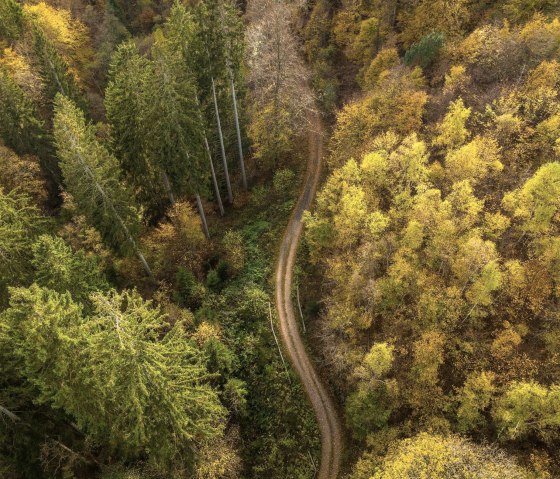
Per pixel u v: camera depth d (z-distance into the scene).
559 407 22.92
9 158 41.28
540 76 34.53
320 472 29.27
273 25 40.34
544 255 28.05
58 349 20.19
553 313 26.80
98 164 33.41
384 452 26.36
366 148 37.94
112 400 21.08
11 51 55.12
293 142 49.50
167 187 40.69
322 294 36.72
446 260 29.47
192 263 41.00
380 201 34.91
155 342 20.64
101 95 65.38
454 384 27.38
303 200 44.44
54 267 25.45
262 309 37.00
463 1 44.12
